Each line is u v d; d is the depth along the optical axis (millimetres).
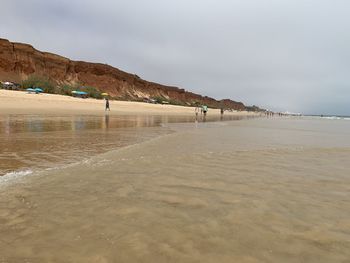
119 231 2645
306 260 2178
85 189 4016
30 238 2492
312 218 3072
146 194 3828
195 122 26375
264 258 2191
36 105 33875
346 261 2174
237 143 9906
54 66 93375
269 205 3471
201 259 2158
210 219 2982
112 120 22234
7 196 3676
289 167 5879
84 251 2264
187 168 5551
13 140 8898
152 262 2107
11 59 80938
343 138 12891
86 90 82562
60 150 7383
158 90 138375
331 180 4805
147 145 8773
